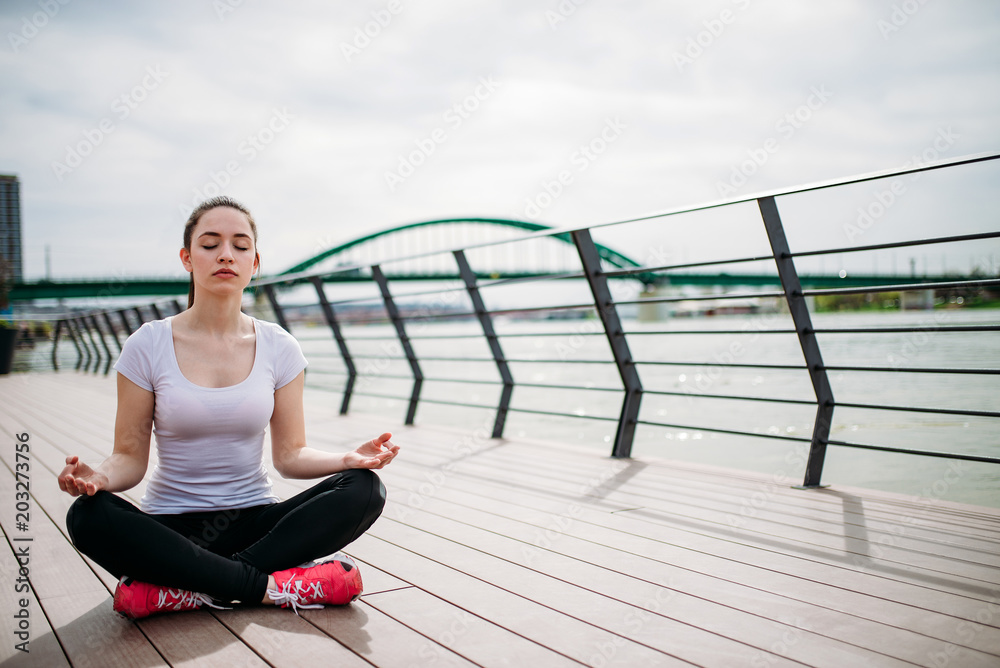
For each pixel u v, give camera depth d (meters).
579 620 1.42
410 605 1.52
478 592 1.60
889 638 1.31
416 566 1.81
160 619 1.42
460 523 2.25
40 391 8.23
